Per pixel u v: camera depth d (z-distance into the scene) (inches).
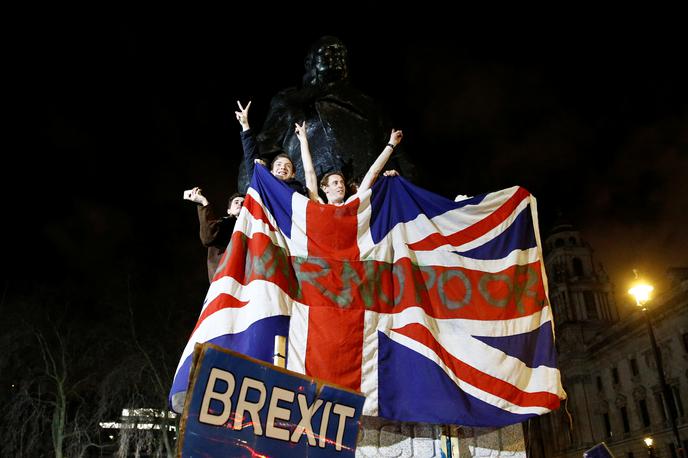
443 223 201.8
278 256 178.4
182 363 157.2
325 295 176.6
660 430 1903.3
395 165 276.4
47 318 957.2
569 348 2672.2
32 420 949.8
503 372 178.1
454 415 164.4
